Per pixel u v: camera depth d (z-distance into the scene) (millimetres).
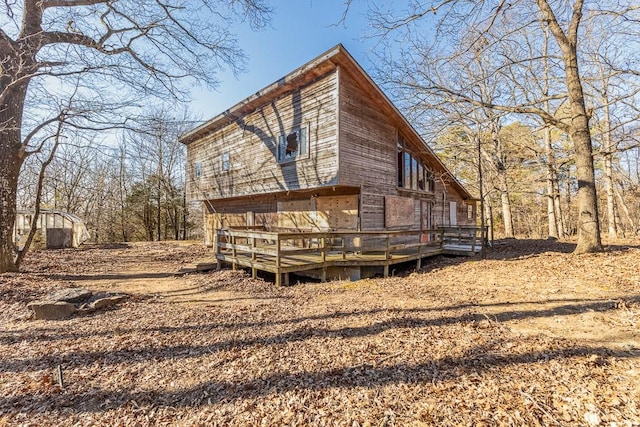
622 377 3006
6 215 8125
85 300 6211
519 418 2527
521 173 22219
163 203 28453
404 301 6039
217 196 15648
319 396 2980
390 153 12297
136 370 3596
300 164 10766
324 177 9930
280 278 7859
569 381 2994
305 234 8273
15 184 8344
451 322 4715
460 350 3754
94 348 4188
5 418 2775
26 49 7926
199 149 17516
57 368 3645
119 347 4215
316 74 10133
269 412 2785
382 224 11656
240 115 13844
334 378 3271
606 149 9773
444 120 12570
